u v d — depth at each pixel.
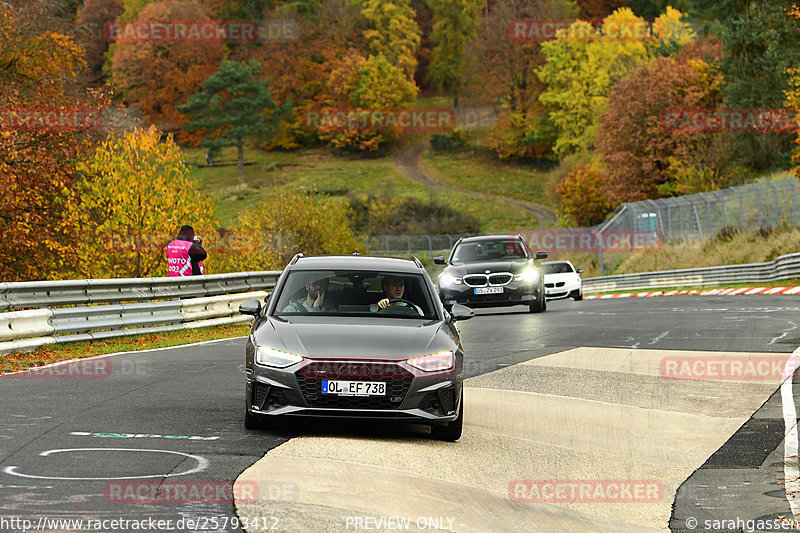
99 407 24.94
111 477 16.92
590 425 25.47
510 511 16.95
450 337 22.81
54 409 24.48
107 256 84.50
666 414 27.17
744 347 40.41
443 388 21.66
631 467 21.28
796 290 83.31
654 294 97.56
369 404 21.22
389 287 24.66
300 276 24.91
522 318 59.25
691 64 187.75
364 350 21.50
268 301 24.34
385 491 17.08
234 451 19.61
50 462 18.02
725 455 22.45
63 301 41.22
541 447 22.69
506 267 61.28
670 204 130.00
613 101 192.88
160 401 26.23
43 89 97.06
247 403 22.02
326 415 21.14
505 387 31.02
